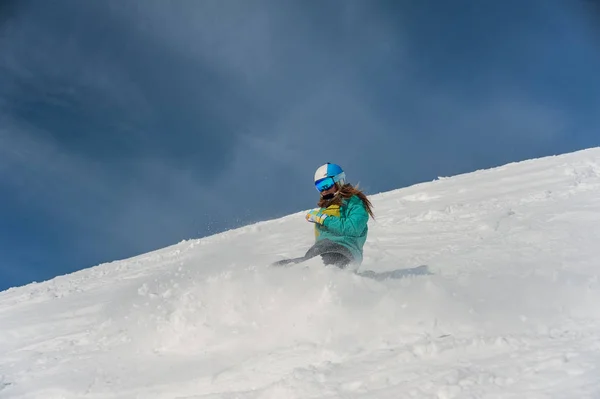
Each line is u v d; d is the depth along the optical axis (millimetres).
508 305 3373
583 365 2195
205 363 3490
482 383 2238
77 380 3662
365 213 5188
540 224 6078
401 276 4730
